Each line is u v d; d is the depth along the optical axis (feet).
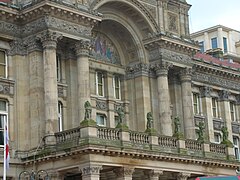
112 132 149.38
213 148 180.75
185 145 171.01
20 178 150.51
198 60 217.97
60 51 167.02
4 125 153.38
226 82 233.35
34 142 153.38
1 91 155.74
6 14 157.99
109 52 190.70
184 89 194.49
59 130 161.99
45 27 155.43
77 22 162.61
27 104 157.99
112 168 151.64
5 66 159.33
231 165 183.52
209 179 130.11
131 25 189.88
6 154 138.51
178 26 197.26
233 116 237.86
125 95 190.49
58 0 156.35
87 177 140.56
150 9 188.85
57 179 147.02
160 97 185.98
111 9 184.03
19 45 160.97
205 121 219.61
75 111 164.14
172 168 164.55
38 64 157.38
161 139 164.35
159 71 187.62
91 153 141.28
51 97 152.87
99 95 184.03
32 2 156.56
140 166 154.51
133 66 191.01
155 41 186.70
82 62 162.91
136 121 187.11
